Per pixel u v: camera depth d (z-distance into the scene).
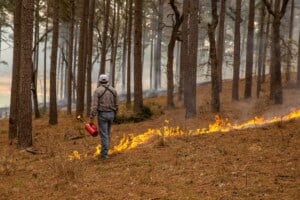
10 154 12.30
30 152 12.26
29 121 13.10
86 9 23.61
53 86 21.42
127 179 7.94
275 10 21.05
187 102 18.06
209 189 6.86
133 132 14.89
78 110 23.31
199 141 10.77
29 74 13.03
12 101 16.09
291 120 12.62
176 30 25.44
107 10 27.42
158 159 9.33
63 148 12.48
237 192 6.55
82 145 12.70
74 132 16.27
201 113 20.25
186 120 17.56
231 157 8.83
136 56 20.00
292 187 6.55
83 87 23.52
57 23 21.12
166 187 7.18
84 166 9.40
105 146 10.09
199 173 7.87
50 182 8.25
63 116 27.73
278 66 21.66
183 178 7.65
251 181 7.04
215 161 8.63
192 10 17.66
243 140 10.33
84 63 25.73
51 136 15.94
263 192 6.46
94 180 8.11
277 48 21.42
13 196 7.50
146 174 8.16
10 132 16.17
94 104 10.06
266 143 9.77
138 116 19.31
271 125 12.19
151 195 6.82
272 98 24.34
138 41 19.97
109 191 7.25
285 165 7.82
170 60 25.64
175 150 10.04
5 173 9.42
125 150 10.95
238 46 26.75
